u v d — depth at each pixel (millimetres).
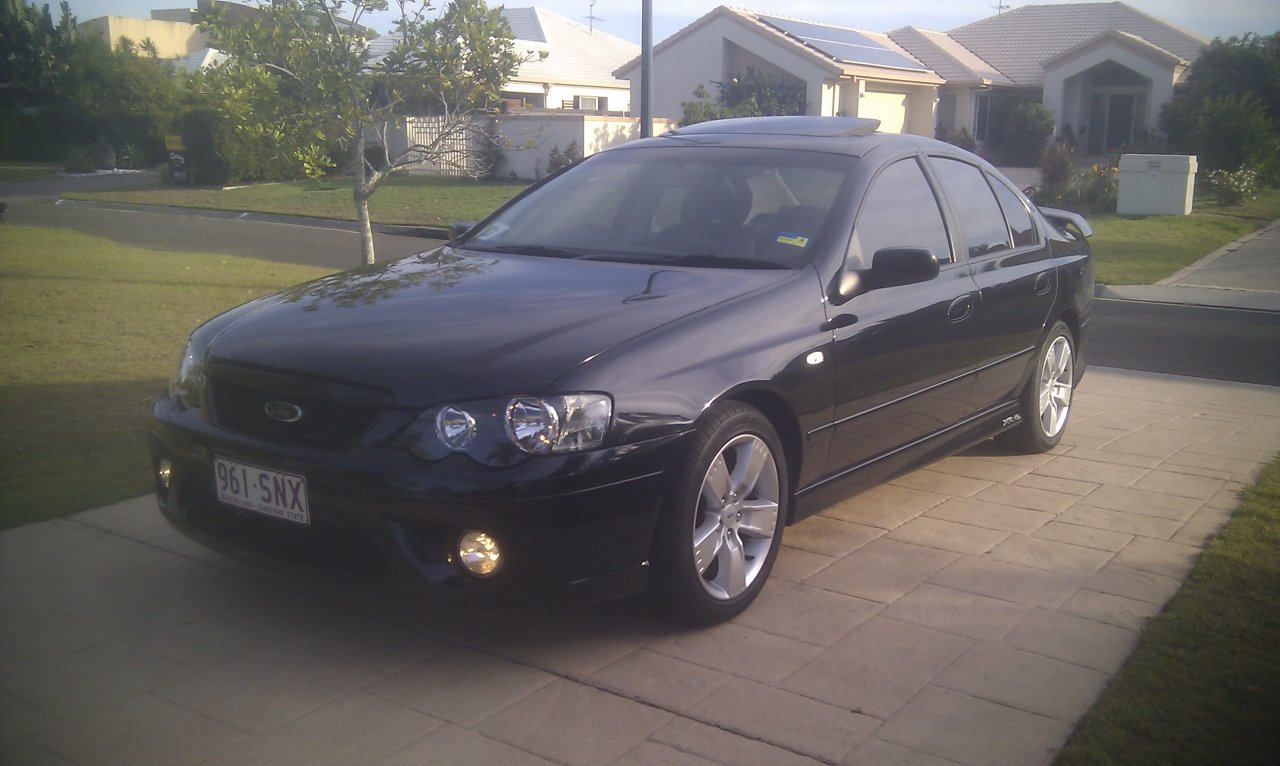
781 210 4500
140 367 7578
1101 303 13008
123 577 4176
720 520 3762
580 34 45688
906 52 38125
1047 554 4559
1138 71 34719
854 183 4590
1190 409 7270
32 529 4609
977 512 5102
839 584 4227
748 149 4926
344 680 3441
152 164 38969
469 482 3188
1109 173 24047
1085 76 36844
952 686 3430
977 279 5094
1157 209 21953
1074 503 5234
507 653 3623
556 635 3750
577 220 4793
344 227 20922
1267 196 26031
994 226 5531
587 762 3002
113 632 3742
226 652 3613
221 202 25234
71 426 6078
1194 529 4863
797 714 3256
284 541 3574
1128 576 4324
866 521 4965
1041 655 3643
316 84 10445
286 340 3645
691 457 3553
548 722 3205
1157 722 3186
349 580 3422
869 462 4516
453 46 10742
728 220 4512
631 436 3387
